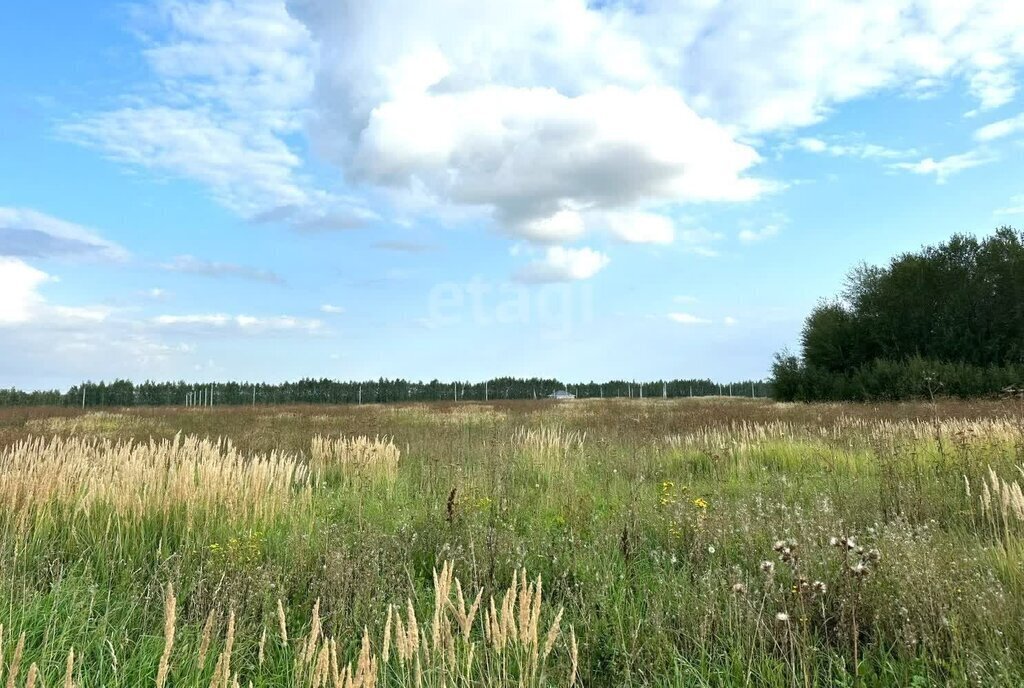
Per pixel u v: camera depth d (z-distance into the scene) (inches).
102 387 2021.4
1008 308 1167.6
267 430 665.6
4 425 798.5
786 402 1366.9
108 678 111.3
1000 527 191.9
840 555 152.8
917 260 1290.6
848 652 122.6
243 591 143.4
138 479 222.7
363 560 164.1
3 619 122.4
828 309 1444.4
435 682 100.5
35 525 189.9
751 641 120.6
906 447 320.5
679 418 730.2
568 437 403.5
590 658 123.8
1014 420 348.8
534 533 204.4
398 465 374.6
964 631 119.3
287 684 110.3
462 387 2546.8
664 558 176.7
